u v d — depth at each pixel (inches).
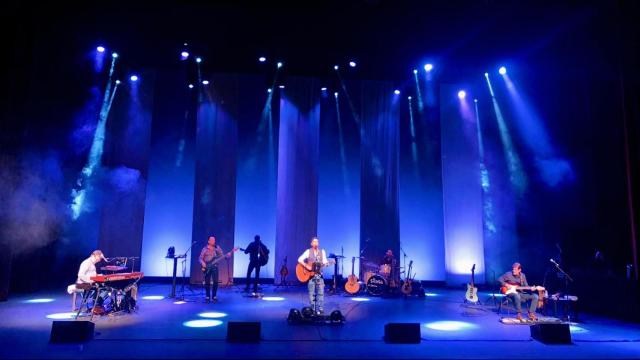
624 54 340.8
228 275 470.3
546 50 406.9
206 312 299.4
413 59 440.5
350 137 517.7
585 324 280.1
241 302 346.6
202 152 487.8
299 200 486.3
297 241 479.8
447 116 513.7
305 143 495.5
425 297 398.3
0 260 351.3
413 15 357.1
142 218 474.0
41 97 419.2
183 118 506.9
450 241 494.0
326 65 469.1
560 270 315.6
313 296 275.9
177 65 477.4
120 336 225.8
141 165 480.4
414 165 518.9
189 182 502.3
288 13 361.1
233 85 500.4
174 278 367.9
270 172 510.3
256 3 348.5
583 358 199.2
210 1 345.4
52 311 299.3
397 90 512.7
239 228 501.0
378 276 401.7
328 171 513.0
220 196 482.6
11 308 312.2
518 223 494.3
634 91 341.4
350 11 355.3
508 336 238.5
